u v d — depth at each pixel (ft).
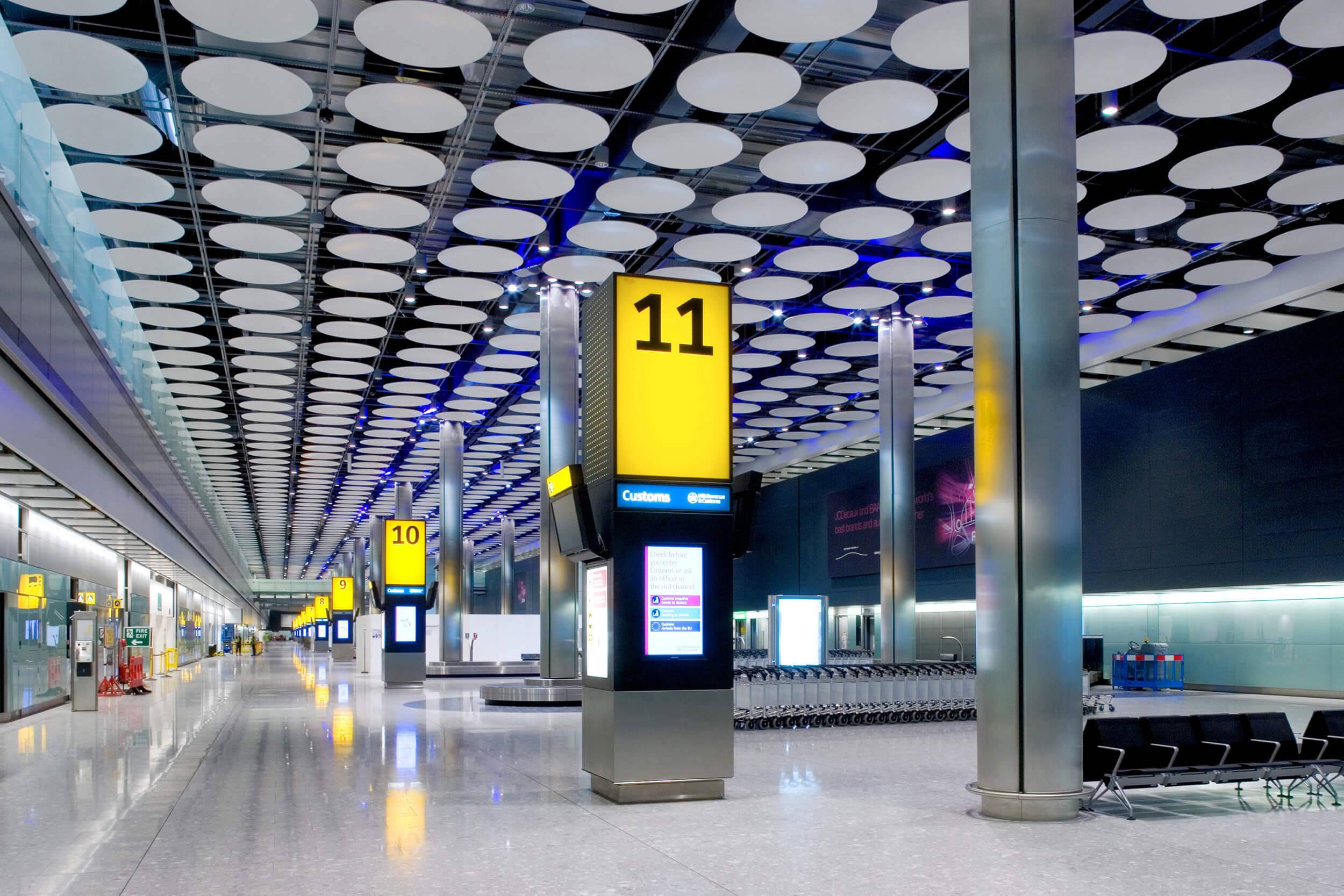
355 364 95.96
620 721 34.60
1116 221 62.85
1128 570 97.96
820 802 34.47
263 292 75.51
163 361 92.58
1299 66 47.16
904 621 83.87
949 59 42.91
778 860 25.73
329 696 92.58
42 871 25.29
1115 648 101.45
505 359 95.40
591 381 38.88
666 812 32.60
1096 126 51.93
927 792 36.45
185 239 67.36
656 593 35.50
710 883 23.53
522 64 46.37
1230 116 51.98
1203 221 63.16
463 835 29.09
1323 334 80.18
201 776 41.32
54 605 83.05
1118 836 28.63
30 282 45.09
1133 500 97.81
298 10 39.22
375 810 33.22
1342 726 38.29
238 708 78.18
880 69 47.11
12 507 69.87
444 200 61.21
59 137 49.32
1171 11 40.45
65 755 49.24
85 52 41.91
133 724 65.57
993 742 31.81
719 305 37.70
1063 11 33.35
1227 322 83.25
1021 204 32.83
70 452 59.06
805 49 45.42
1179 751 34.76
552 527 80.89
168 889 23.39
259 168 52.95
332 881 23.94
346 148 52.54
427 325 85.46
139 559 121.80
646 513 35.78
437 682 117.08
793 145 51.47
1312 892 22.57
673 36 44.39
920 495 128.57
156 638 149.18
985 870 24.59
